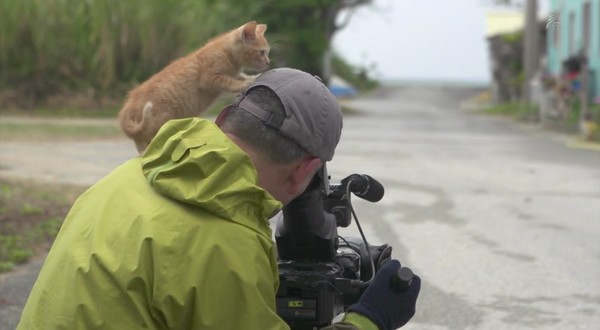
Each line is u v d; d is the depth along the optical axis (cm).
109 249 203
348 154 1450
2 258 657
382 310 220
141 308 199
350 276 260
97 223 208
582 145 1716
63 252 210
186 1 2489
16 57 2334
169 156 210
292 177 220
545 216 877
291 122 213
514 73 3828
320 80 229
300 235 248
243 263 201
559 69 3042
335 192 272
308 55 3122
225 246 201
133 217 205
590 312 554
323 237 247
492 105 3878
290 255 254
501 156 1471
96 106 2355
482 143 1745
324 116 218
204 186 202
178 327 200
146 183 212
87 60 2383
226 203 203
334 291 241
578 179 1162
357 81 5562
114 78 2402
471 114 3130
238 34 579
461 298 582
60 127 1820
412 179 1131
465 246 734
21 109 2295
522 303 572
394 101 4300
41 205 833
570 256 700
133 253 201
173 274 198
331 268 247
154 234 200
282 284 241
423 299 579
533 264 673
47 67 2350
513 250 721
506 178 1160
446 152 1527
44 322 204
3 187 851
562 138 1917
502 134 2038
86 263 203
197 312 198
